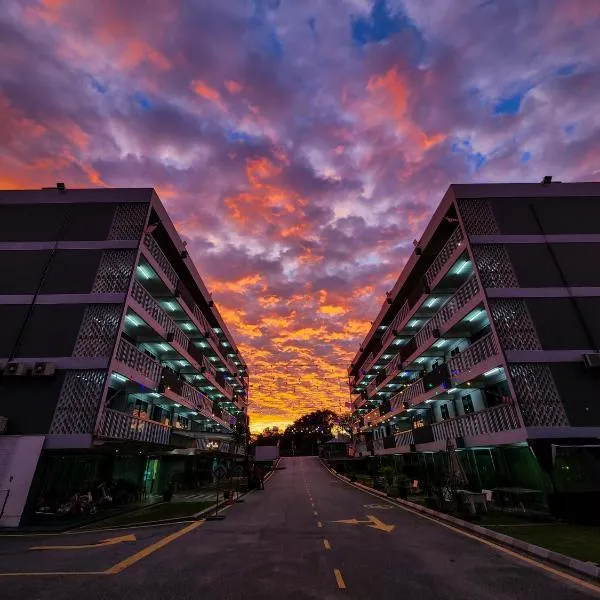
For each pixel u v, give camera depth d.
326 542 10.70
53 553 9.70
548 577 7.30
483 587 6.77
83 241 19.84
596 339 16.34
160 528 13.52
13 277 18.77
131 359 18.84
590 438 14.34
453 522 13.94
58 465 16.33
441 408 26.61
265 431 134.00
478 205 20.16
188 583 7.11
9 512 13.94
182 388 26.38
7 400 15.89
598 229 19.22
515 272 18.05
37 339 17.22
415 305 27.42
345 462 58.09
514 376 15.66
